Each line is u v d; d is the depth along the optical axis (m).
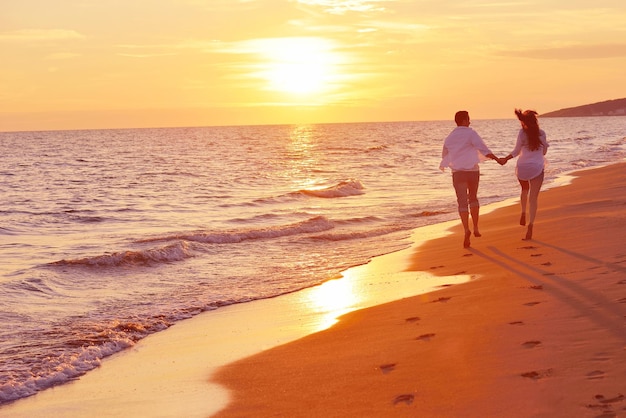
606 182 20.23
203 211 22.80
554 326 5.83
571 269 8.13
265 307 8.95
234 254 13.46
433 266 10.23
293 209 22.20
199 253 13.61
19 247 16.08
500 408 4.31
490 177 30.14
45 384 6.28
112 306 9.51
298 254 13.11
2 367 6.76
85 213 22.86
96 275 11.68
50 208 24.78
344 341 6.66
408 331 6.58
